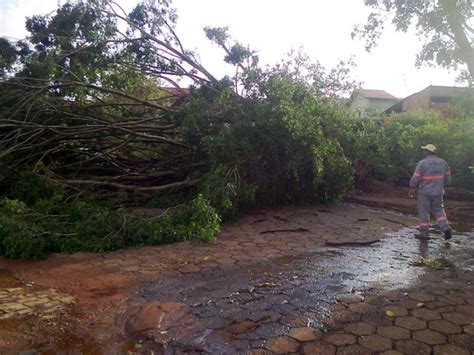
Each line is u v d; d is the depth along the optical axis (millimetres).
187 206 6930
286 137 8781
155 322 3408
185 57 9852
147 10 10000
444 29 13773
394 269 4918
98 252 5695
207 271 4859
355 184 12344
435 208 6652
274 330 3270
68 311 3699
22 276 4707
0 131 8859
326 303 3818
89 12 9133
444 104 24109
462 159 11602
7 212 6387
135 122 9312
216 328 3324
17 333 3254
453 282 4445
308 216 8438
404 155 12711
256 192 8945
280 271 4848
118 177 9141
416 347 2982
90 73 9117
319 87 10906
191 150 9172
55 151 9266
